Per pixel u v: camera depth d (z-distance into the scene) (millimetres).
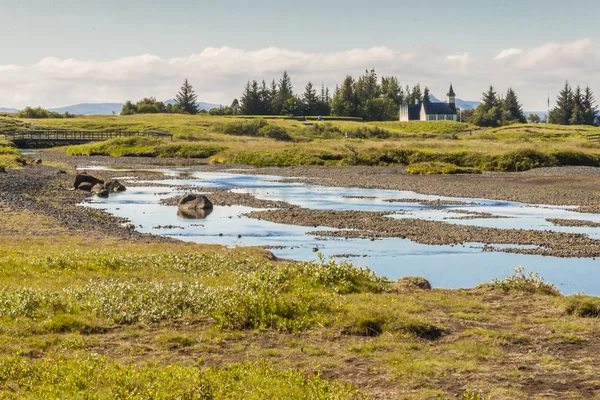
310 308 16375
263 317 15445
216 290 17641
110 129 153750
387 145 105625
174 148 109938
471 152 87312
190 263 23094
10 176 62656
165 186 62000
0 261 21812
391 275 25781
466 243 33219
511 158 82688
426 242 33375
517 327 15562
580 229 37500
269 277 19484
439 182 66250
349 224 38906
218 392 10594
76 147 116688
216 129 149250
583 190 58062
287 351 13484
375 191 58375
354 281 19891
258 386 10922
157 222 39031
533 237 34594
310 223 39250
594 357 13219
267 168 87125
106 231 33688
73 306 16203
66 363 12141
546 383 11625
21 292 16844
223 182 66812
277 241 33469
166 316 15914
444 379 11781
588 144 104438
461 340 14438
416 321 15078
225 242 32906
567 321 16031
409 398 10766
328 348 13727
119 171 80312
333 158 94375
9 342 13484
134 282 19906
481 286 20469
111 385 10844
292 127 160500
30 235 30469
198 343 13992
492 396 10891
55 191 53719
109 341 14094
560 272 26594
